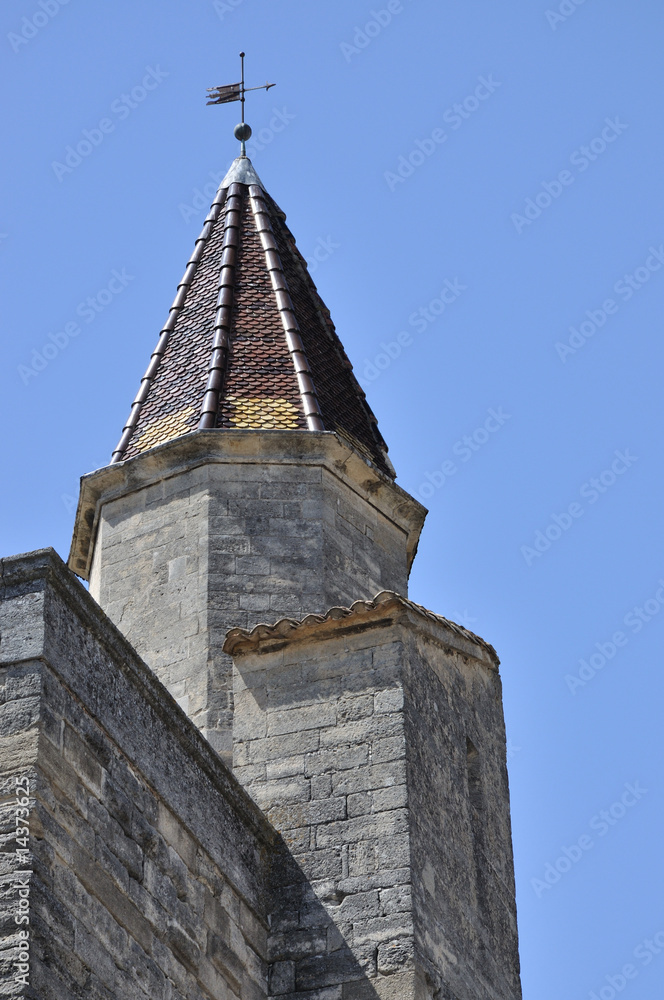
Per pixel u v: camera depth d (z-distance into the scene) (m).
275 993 19.98
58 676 17.34
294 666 22.06
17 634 17.30
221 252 28.56
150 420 26.42
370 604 21.94
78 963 16.59
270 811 21.14
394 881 20.27
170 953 18.28
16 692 17.05
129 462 25.33
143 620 24.22
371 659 21.75
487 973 21.08
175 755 19.28
